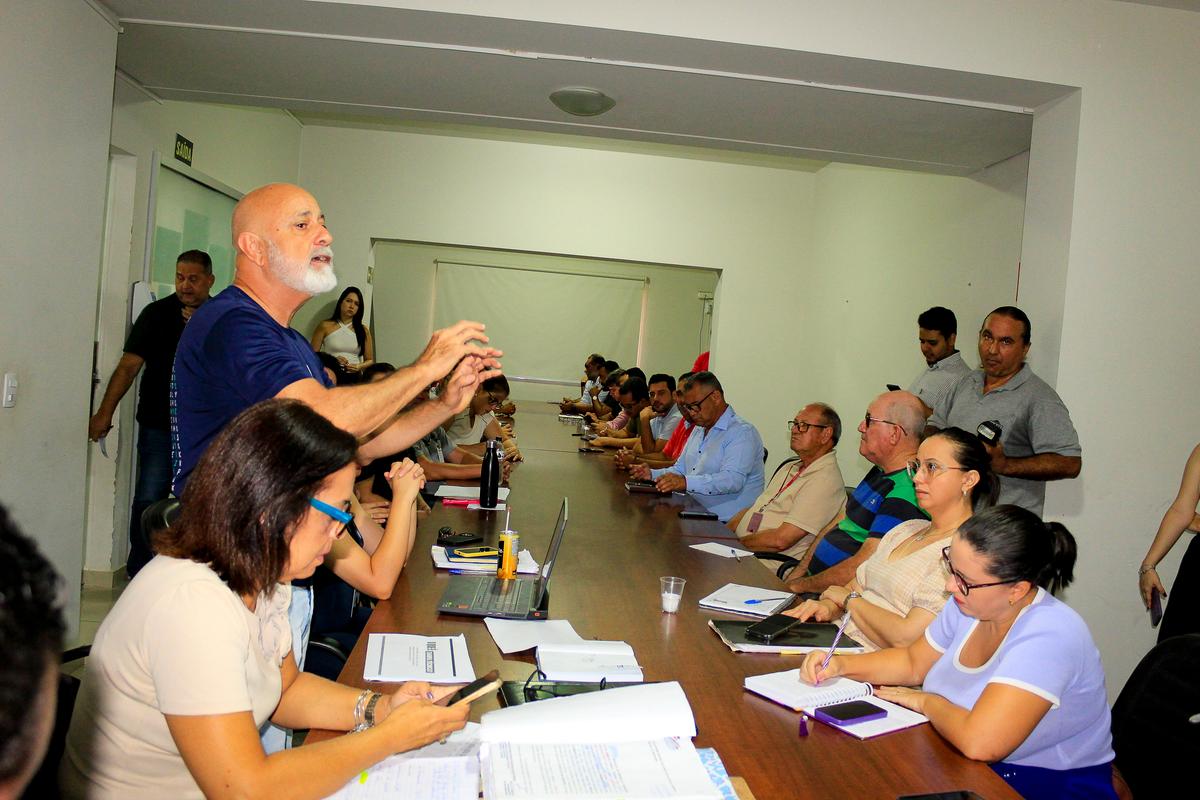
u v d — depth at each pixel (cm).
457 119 455
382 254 1063
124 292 442
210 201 554
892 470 296
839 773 135
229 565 118
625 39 332
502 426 638
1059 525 200
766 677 170
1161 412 356
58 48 293
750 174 769
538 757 129
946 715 153
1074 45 348
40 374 296
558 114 432
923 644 180
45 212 292
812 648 191
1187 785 161
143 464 415
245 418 121
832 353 707
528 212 750
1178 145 354
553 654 170
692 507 378
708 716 153
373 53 364
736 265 771
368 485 320
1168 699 169
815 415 363
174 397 194
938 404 423
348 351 692
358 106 446
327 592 246
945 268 536
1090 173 351
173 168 491
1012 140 420
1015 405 343
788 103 388
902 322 595
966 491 220
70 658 172
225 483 118
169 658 111
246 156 615
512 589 219
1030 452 345
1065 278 351
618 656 172
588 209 754
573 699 144
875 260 644
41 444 301
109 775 117
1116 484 355
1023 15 344
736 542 309
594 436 680
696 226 765
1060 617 161
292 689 145
